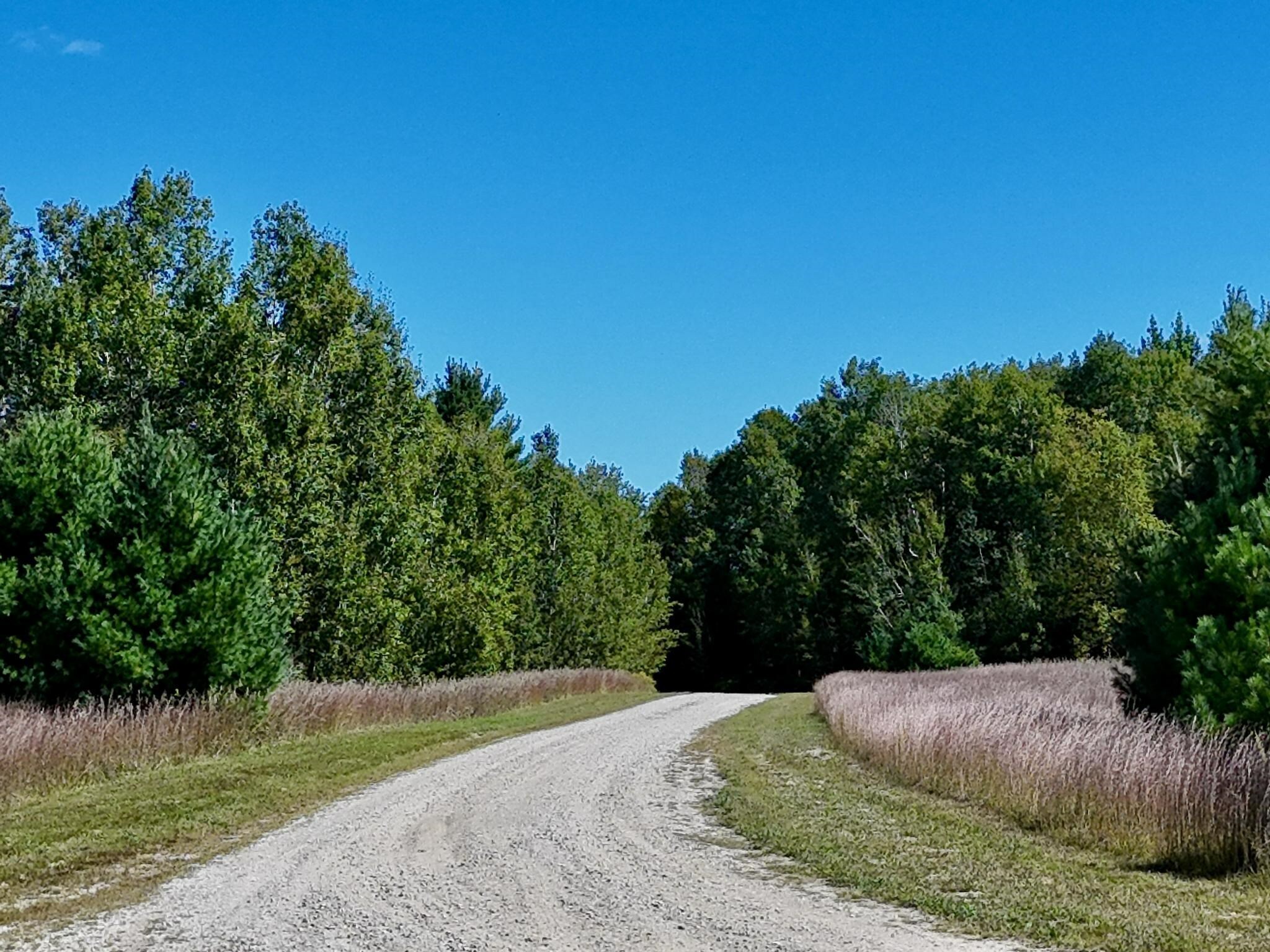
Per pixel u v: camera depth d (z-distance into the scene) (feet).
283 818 42.24
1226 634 40.45
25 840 36.24
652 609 236.02
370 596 104.88
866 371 281.33
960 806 43.78
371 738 74.13
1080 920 25.09
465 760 62.54
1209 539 43.50
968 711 53.01
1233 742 37.76
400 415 117.19
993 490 202.90
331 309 104.58
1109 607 155.12
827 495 251.80
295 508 98.73
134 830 38.27
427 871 32.04
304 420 100.01
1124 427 204.03
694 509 299.58
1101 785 35.65
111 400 99.04
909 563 208.13
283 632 80.79
